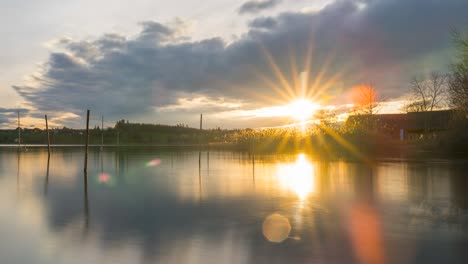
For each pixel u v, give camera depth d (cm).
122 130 14912
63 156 4747
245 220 1079
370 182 1911
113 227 1005
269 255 765
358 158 3691
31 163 3547
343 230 958
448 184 1805
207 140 9481
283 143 5744
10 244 852
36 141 12525
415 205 1288
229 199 1447
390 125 6056
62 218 1120
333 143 5050
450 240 859
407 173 2297
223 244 843
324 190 1662
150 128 15725
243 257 754
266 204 1333
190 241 868
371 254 768
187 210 1230
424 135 5000
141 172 2600
